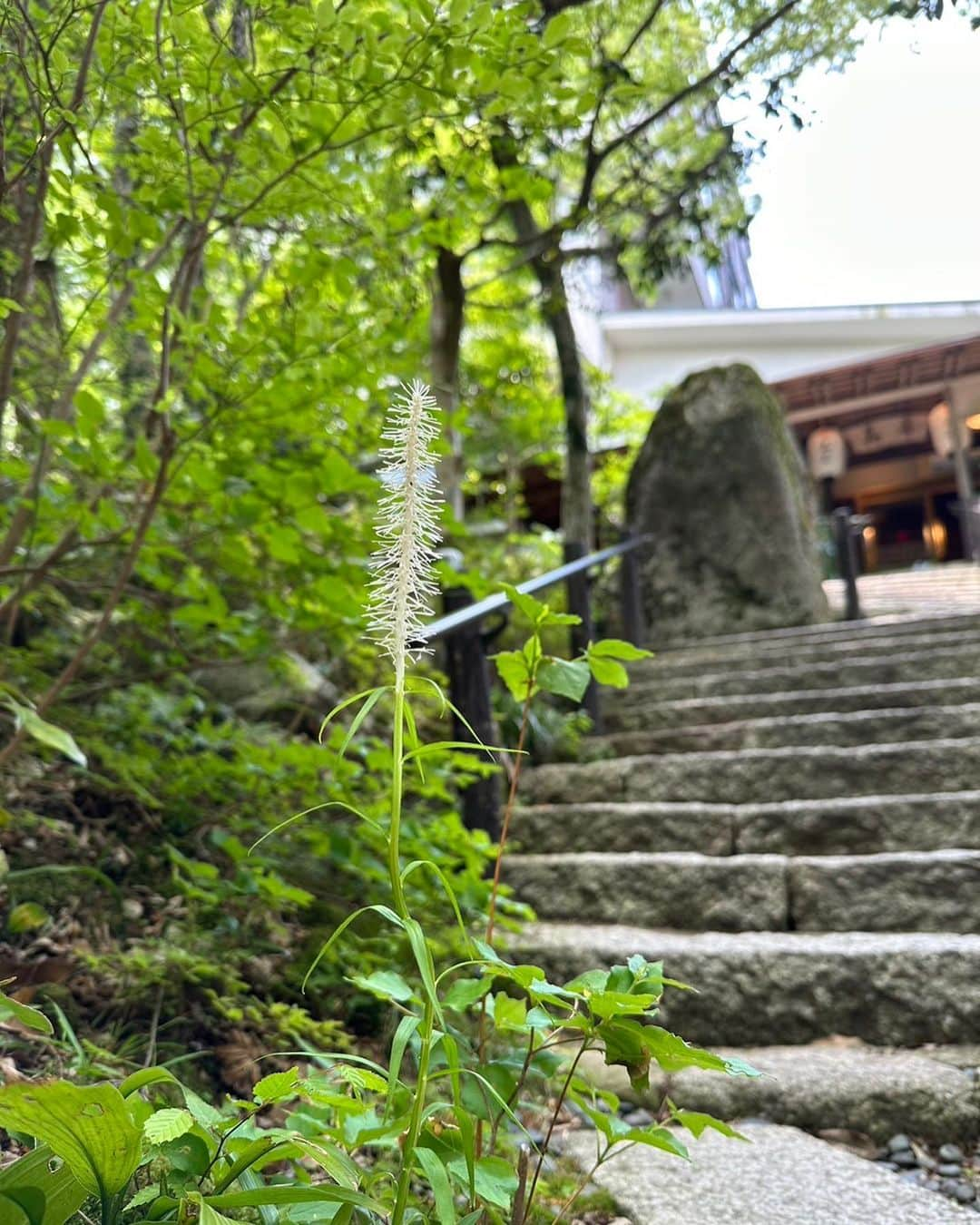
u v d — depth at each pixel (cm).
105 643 278
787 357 1289
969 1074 193
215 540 242
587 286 664
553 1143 178
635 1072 103
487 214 438
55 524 235
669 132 431
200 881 202
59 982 177
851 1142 184
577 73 338
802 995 221
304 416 212
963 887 249
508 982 228
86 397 183
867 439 1259
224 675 314
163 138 172
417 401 98
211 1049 178
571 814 318
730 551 577
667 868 273
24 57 151
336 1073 130
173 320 186
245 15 175
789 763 326
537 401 693
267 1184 113
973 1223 148
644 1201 154
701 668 470
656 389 1120
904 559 1486
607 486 758
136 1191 107
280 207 191
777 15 318
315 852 221
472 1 151
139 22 155
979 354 1037
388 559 96
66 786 234
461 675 301
